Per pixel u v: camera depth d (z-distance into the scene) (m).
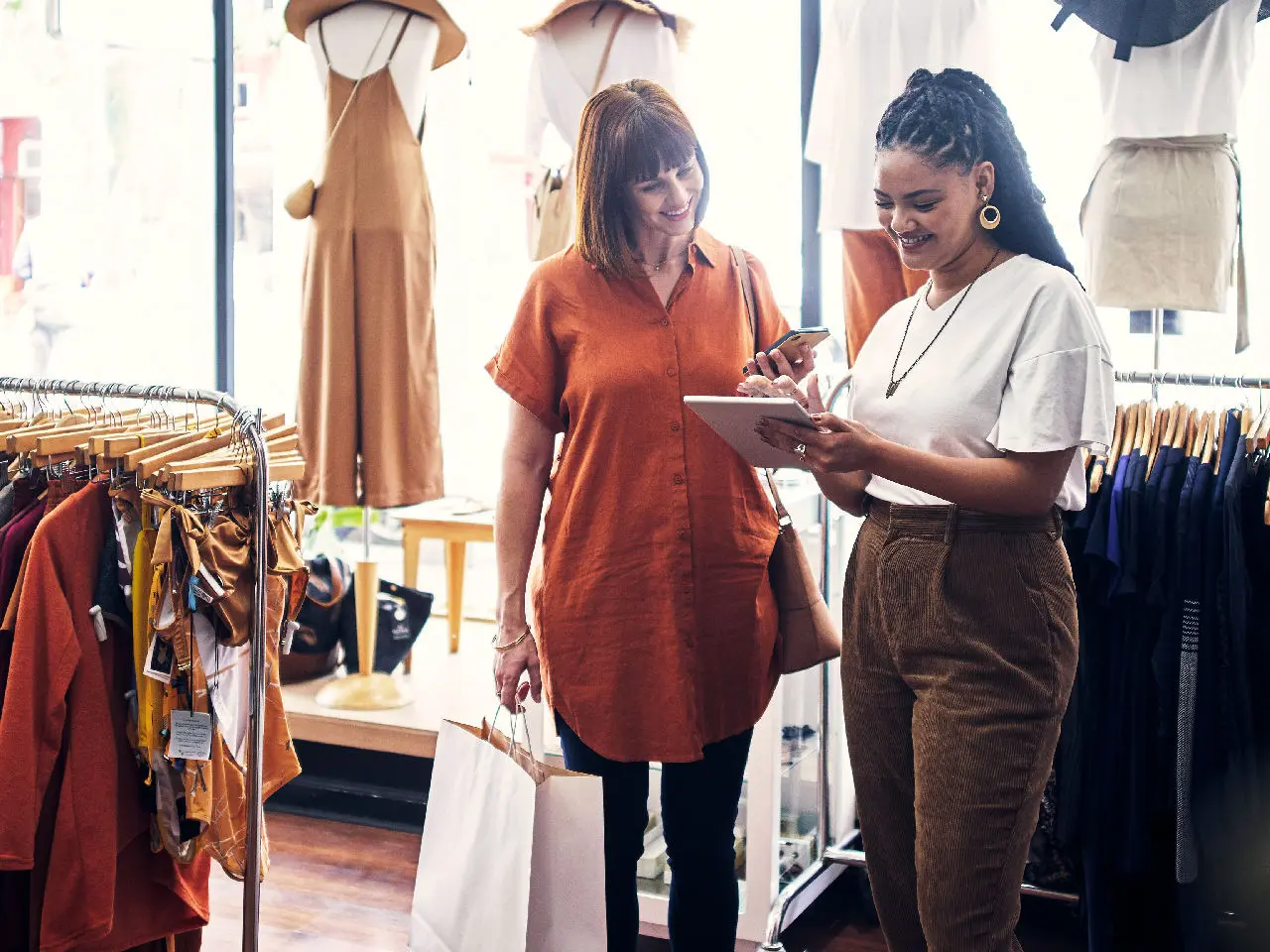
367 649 3.89
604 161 1.90
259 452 2.14
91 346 4.42
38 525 2.17
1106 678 2.56
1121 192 2.95
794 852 3.04
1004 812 1.66
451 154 4.26
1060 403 1.63
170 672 2.12
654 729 1.98
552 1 4.04
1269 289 3.19
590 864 1.85
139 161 4.34
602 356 1.97
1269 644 2.51
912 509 1.78
